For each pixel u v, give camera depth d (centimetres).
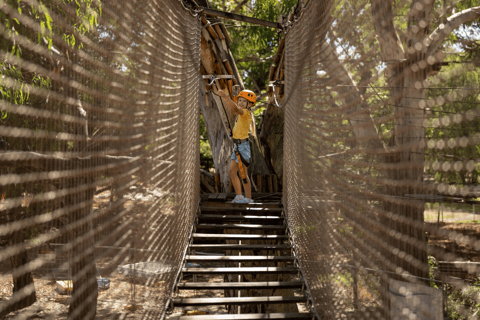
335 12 248
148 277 239
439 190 120
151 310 247
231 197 715
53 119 109
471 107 117
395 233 147
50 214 104
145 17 233
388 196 152
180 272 386
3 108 85
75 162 124
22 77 111
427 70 131
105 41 160
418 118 134
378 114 178
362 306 194
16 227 89
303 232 382
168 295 325
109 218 161
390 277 154
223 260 425
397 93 150
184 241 420
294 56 463
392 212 150
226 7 1397
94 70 146
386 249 157
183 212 405
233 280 637
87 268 133
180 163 375
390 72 160
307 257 359
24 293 91
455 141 107
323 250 286
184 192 412
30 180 95
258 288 370
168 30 317
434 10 135
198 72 574
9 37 89
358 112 186
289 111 524
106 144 157
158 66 272
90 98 141
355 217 206
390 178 154
